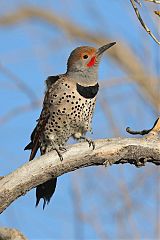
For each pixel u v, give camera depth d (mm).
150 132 9320
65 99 11453
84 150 9219
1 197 9102
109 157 9227
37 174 9203
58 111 11508
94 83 11594
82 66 11523
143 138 9250
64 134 11727
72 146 9242
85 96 11500
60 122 11562
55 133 11664
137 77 15367
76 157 9219
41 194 11156
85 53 11547
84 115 11578
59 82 11578
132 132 9820
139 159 9250
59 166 9234
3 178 9164
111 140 9250
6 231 10250
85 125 11695
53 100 11516
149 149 9203
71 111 11492
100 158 9227
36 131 11750
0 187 9109
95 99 11656
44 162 9211
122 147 9211
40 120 11703
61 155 9211
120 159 9289
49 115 11602
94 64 11570
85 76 11531
